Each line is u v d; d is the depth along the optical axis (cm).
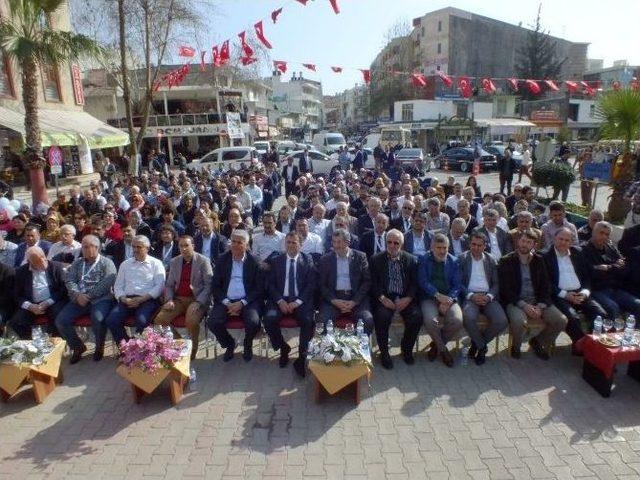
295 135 7750
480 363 534
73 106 2178
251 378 514
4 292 578
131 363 452
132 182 1435
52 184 1841
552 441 400
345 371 445
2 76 1688
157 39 2042
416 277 561
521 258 554
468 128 3972
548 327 532
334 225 753
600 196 1591
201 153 3756
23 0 1092
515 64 5341
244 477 364
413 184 1124
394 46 5644
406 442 402
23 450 398
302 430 420
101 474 369
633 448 391
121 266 576
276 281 564
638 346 459
